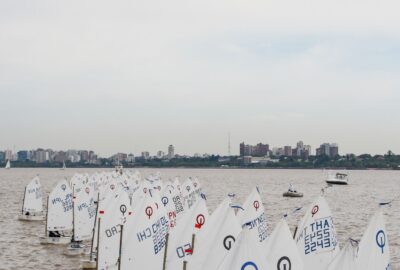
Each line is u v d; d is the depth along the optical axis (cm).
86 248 7181
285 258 2792
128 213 4531
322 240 3334
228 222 2988
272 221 10344
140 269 4031
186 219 3856
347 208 13812
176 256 3653
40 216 10719
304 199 16788
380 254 2697
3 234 8950
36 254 7225
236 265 2278
